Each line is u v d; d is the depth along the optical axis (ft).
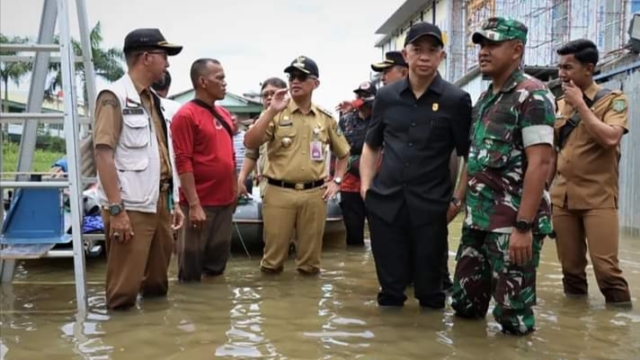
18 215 12.96
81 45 14.96
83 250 12.79
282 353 9.98
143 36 12.37
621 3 38.42
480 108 11.44
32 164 14.87
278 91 15.96
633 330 11.42
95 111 12.17
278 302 13.53
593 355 10.02
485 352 10.11
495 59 10.85
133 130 12.22
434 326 11.60
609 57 35.83
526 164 10.76
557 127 13.89
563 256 14.10
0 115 12.57
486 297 11.89
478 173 11.18
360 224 21.91
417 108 12.38
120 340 10.66
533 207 10.46
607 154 13.19
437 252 12.57
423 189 12.38
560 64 13.71
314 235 16.74
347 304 13.34
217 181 15.85
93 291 14.51
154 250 13.42
